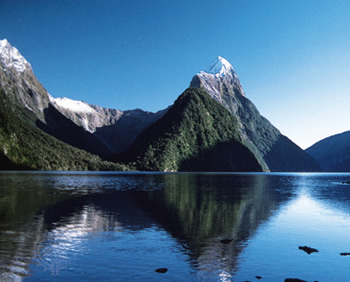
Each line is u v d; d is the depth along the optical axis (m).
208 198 64.06
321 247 26.89
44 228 31.27
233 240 28.45
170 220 37.31
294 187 112.62
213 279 19.16
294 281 19.02
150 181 129.50
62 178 139.38
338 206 55.22
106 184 104.50
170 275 19.56
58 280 18.34
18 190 72.69
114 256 22.94
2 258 21.73
